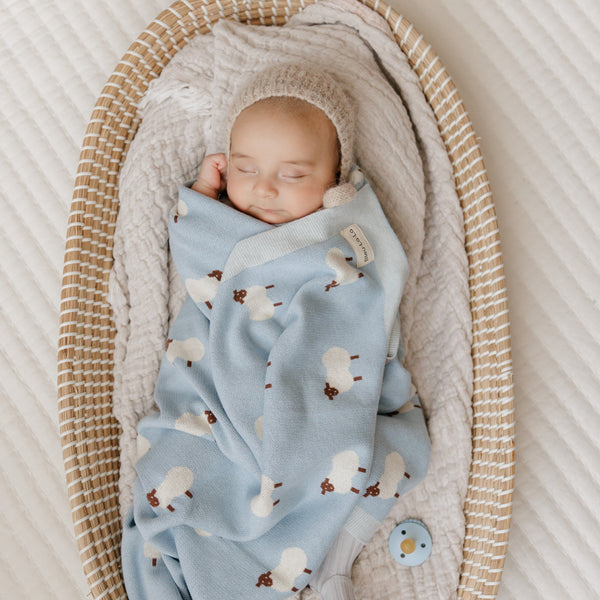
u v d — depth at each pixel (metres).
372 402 1.31
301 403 1.28
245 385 1.30
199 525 1.26
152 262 1.46
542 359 1.56
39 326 1.65
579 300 1.57
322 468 1.28
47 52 1.73
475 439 1.40
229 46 1.48
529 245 1.60
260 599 1.25
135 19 1.72
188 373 1.34
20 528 1.58
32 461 1.60
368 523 1.31
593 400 1.53
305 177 1.33
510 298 1.58
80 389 1.40
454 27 1.67
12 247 1.68
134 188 1.46
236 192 1.37
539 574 1.48
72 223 1.43
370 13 1.45
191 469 1.30
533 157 1.62
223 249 1.37
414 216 1.46
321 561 1.28
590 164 1.60
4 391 1.63
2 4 1.73
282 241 1.34
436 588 1.36
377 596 1.38
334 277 1.34
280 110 1.31
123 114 1.49
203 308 1.39
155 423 1.34
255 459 1.28
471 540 1.37
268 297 1.35
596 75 1.62
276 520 1.24
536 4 1.65
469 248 1.44
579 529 1.49
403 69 1.46
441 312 1.46
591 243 1.58
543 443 1.53
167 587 1.28
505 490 1.34
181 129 1.50
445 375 1.43
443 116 1.45
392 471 1.32
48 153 1.70
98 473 1.39
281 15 1.52
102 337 1.46
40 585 1.55
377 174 1.47
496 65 1.65
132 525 1.35
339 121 1.34
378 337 1.35
